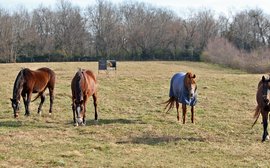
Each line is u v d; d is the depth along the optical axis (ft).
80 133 43.50
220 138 42.06
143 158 33.45
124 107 61.67
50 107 55.47
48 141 39.04
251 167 31.32
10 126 46.16
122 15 310.86
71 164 31.19
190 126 47.96
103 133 43.52
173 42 294.46
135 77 99.91
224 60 220.43
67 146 37.09
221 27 310.65
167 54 288.30
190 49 288.10
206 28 300.20
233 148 37.42
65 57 279.08
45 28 291.99
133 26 296.71
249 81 95.04
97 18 301.22
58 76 102.83
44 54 277.03
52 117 52.85
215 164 32.04
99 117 53.62
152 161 32.55
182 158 33.76
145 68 171.42
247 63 185.37
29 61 272.92
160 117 53.88
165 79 97.09
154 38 290.76
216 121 51.21
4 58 262.47
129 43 292.81
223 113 57.16
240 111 59.00
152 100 68.64
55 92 73.36
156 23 300.20
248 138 42.09
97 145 37.35
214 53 241.96
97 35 298.15
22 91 52.11
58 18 294.46
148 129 45.78
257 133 44.62
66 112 56.59
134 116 54.70
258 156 34.60
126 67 174.50
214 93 76.23
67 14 296.92
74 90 47.24
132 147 37.29
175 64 219.20
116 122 49.90
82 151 35.35
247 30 299.38
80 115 46.34
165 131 45.11
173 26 297.74
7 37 265.13
